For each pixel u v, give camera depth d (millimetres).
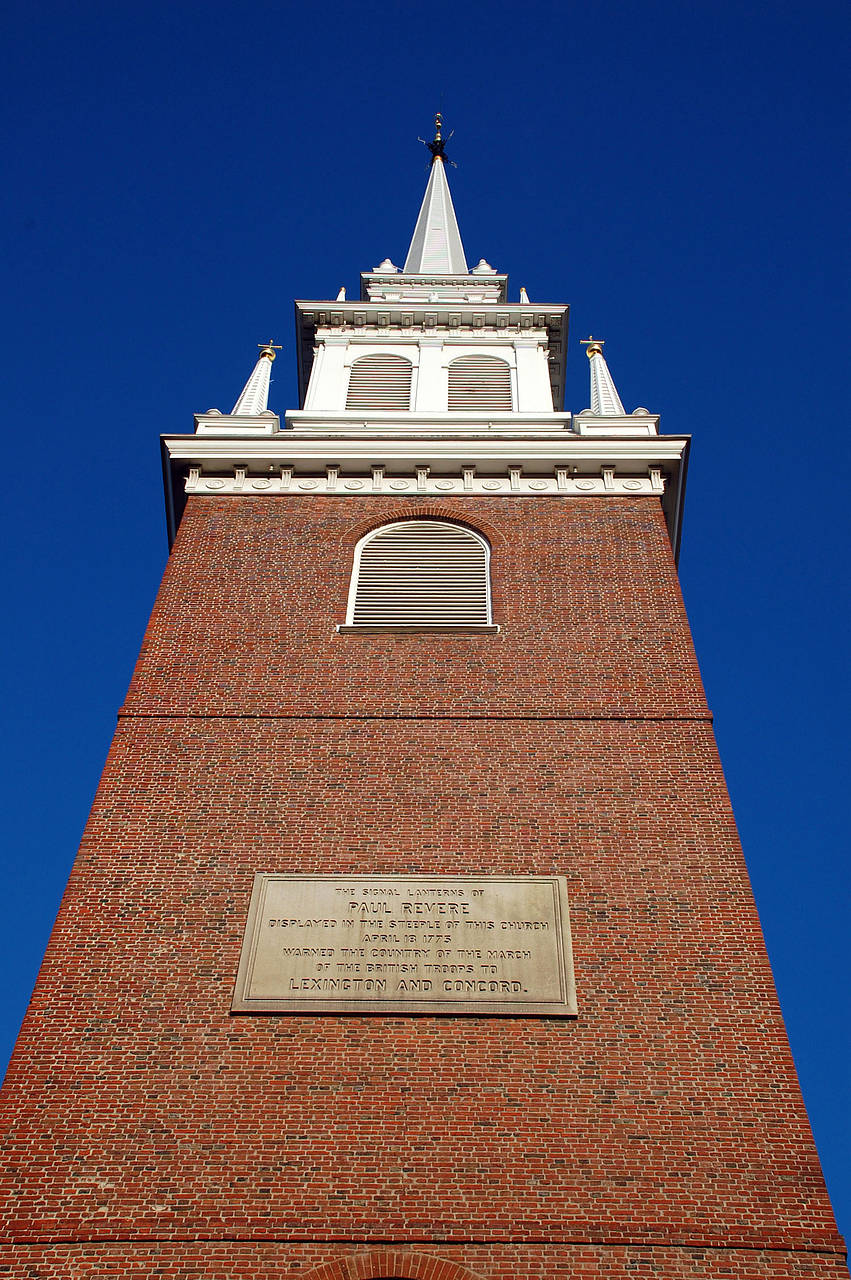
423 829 19812
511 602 24188
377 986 17703
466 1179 15641
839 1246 15047
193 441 28000
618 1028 17250
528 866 19266
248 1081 16672
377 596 24609
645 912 18688
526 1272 14797
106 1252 15023
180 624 23766
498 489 27250
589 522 26312
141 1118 16281
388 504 26922
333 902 18719
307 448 27828
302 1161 15820
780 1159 15859
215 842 19688
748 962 18094
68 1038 17188
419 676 22562
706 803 20281
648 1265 14867
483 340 34594
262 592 24562
